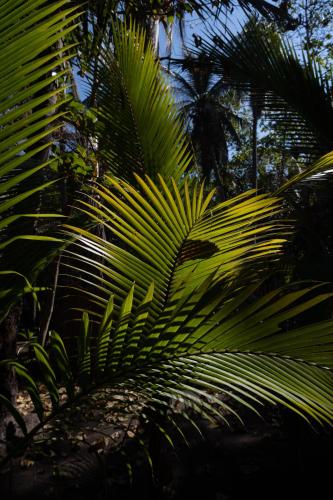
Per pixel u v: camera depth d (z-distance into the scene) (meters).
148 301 1.33
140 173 2.75
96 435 3.70
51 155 2.94
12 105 0.99
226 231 1.73
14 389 3.56
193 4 4.35
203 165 24.12
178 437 3.95
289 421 3.71
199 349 1.37
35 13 0.99
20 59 0.98
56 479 1.31
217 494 3.07
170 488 3.07
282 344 1.33
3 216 1.73
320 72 4.11
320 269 2.59
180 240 1.69
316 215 3.83
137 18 4.16
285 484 3.19
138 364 1.35
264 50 4.15
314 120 4.12
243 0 4.22
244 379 1.31
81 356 1.36
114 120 2.85
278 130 4.46
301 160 4.43
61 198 2.20
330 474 3.18
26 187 1.83
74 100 3.01
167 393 1.33
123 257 1.69
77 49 3.02
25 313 3.82
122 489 3.09
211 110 22.89
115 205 1.67
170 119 2.81
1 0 0.98
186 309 1.39
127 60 2.86
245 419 4.41
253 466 3.45
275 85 4.14
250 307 1.35
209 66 4.39
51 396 1.32
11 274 1.59
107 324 1.40
